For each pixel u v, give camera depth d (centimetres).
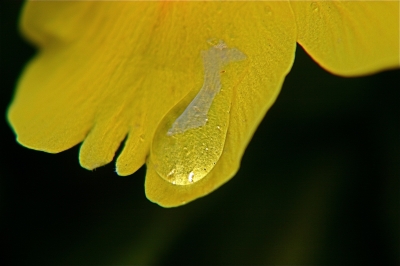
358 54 8
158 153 8
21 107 8
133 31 8
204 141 8
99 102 8
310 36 8
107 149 8
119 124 8
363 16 8
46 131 8
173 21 8
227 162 8
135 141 8
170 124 8
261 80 8
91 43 8
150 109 8
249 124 8
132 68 8
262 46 8
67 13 8
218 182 8
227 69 8
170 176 8
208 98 8
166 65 8
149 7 8
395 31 8
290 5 8
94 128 8
